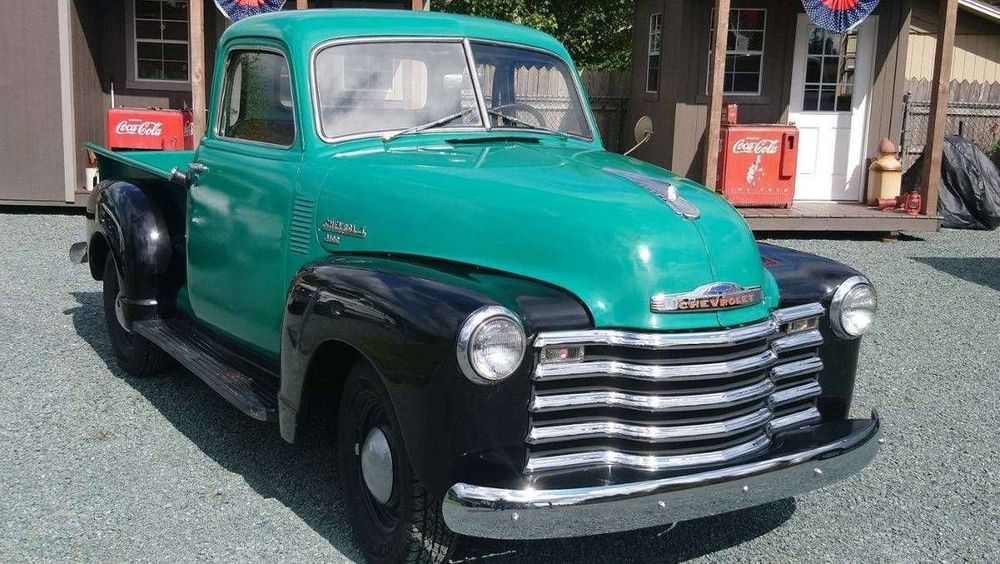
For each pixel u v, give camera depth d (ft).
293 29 14.03
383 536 11.25
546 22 64.64
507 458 10.03
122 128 37.19
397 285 10.66
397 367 10.22
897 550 12.55
